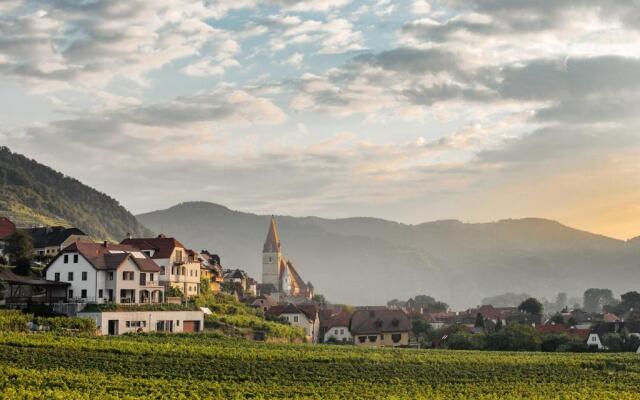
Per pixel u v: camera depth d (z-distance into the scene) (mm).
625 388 95625
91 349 95562
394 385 89750
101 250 134750
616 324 187250
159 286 137375
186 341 116500
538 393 88312
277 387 83250
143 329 125562
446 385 92375
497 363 115250
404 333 192250
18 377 74062
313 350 120812
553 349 160250
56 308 122562
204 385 80312
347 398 77625
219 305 162500
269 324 151875
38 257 162125
